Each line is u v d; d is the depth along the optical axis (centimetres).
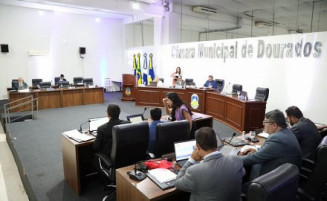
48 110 812
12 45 981
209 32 1545
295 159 209
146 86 859
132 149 258
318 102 596
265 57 704
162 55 1062
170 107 388
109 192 304
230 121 612
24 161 404
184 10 1047
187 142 247
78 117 716
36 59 1043
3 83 979
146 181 200
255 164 223
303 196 216
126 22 1251
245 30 1423
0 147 536
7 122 663
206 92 722
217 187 155
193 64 939
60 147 471
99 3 834
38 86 874
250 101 541
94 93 930
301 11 973
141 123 259
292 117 295
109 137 281
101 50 1234
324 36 570
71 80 1157
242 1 847
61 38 1099
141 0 914
